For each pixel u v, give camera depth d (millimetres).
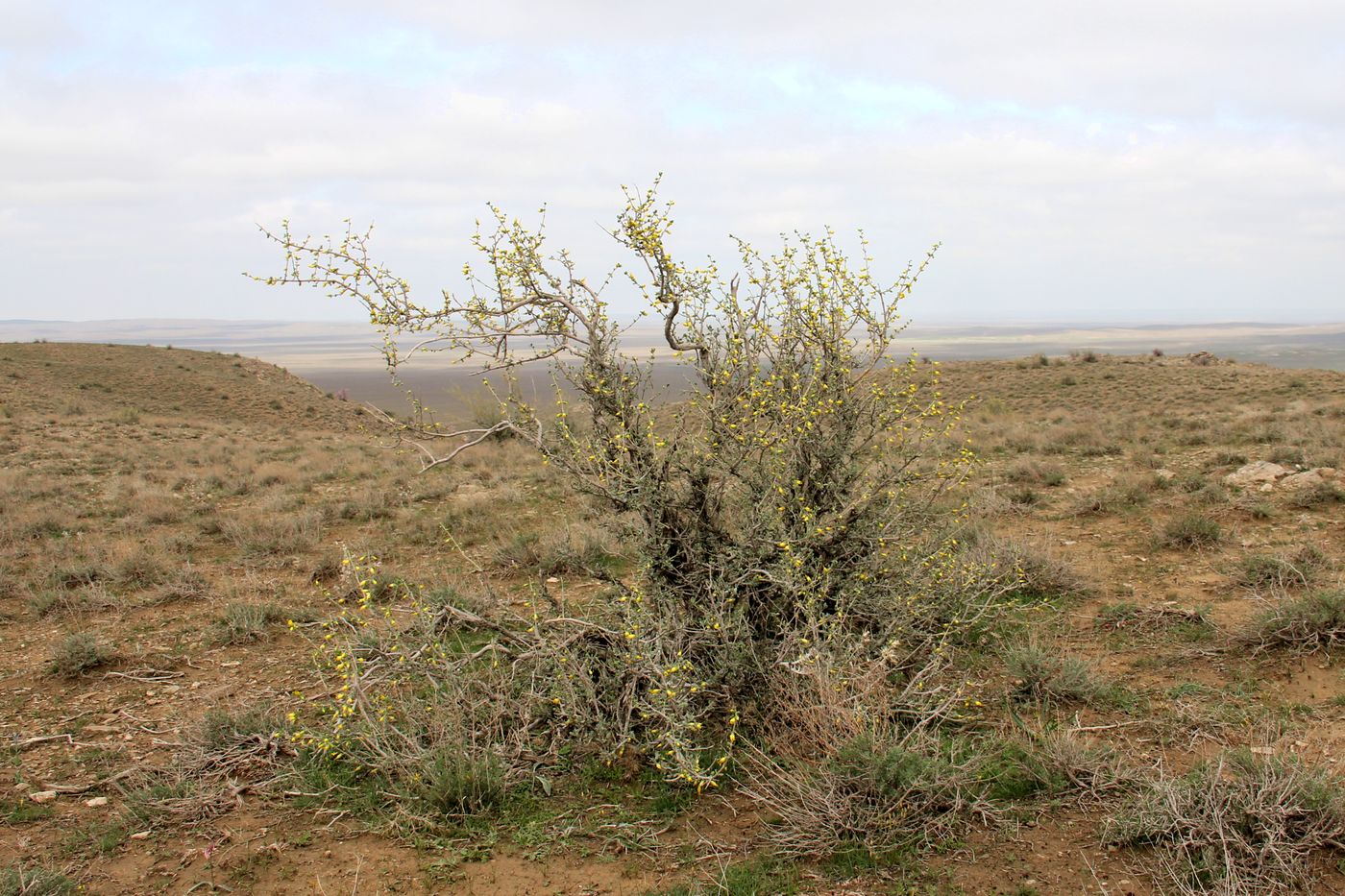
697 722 3941
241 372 51250
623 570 7180
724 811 3650
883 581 4629
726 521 4633
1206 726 4043
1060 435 13789
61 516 10445
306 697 4988
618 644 4293
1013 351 195125
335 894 3189
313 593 7215
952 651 4812
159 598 7086
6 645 6121
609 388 4352
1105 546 7129
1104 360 39250
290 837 3570
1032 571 6066
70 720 4844
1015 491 9219
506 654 4668
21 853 3520
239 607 6402
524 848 3439
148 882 3307
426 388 68312
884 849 3289
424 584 7129
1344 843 3064
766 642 4309
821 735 3777
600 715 4047
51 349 48406
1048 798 3551
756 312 4457
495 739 4125
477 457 15250
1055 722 4184
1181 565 6496
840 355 4418
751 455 4414
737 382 4469
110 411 33625
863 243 4410
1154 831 3205
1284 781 3232
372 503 10812
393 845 3490
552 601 5098
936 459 5938
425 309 4094
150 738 4602
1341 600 4711
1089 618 5512
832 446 4410
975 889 3051
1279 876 2971
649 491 4301
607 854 3389
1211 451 11234
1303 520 7344
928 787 3396
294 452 18500
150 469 15633
